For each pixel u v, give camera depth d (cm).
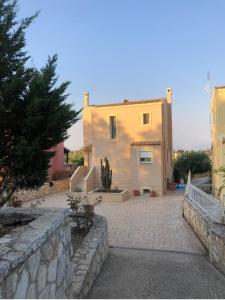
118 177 2395
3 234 409
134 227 1270
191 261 841
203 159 3128
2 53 498
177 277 710
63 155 2964
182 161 3142
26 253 317
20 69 475
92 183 2409
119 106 2394
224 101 1953
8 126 482
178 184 2712
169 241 1060
